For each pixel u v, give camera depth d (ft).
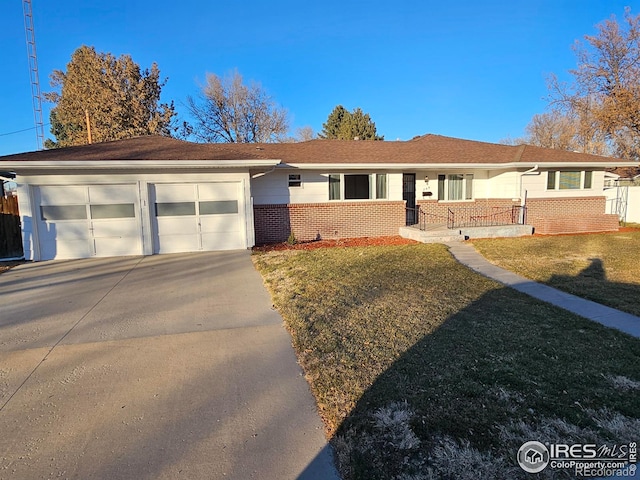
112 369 13.23
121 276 27.78
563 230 48.21
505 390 11.05
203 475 8.22
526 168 49.78
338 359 13.37
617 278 24.91
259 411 10.57
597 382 11.52
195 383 12.17
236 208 38.24
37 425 10.07
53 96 106.11
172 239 37.14
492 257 32.63
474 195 53.67
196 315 18.93
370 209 47.19
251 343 15.34
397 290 22.24
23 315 19.31
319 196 46.06
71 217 34.88
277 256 33.99
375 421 9.76
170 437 9.50
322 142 55.21
